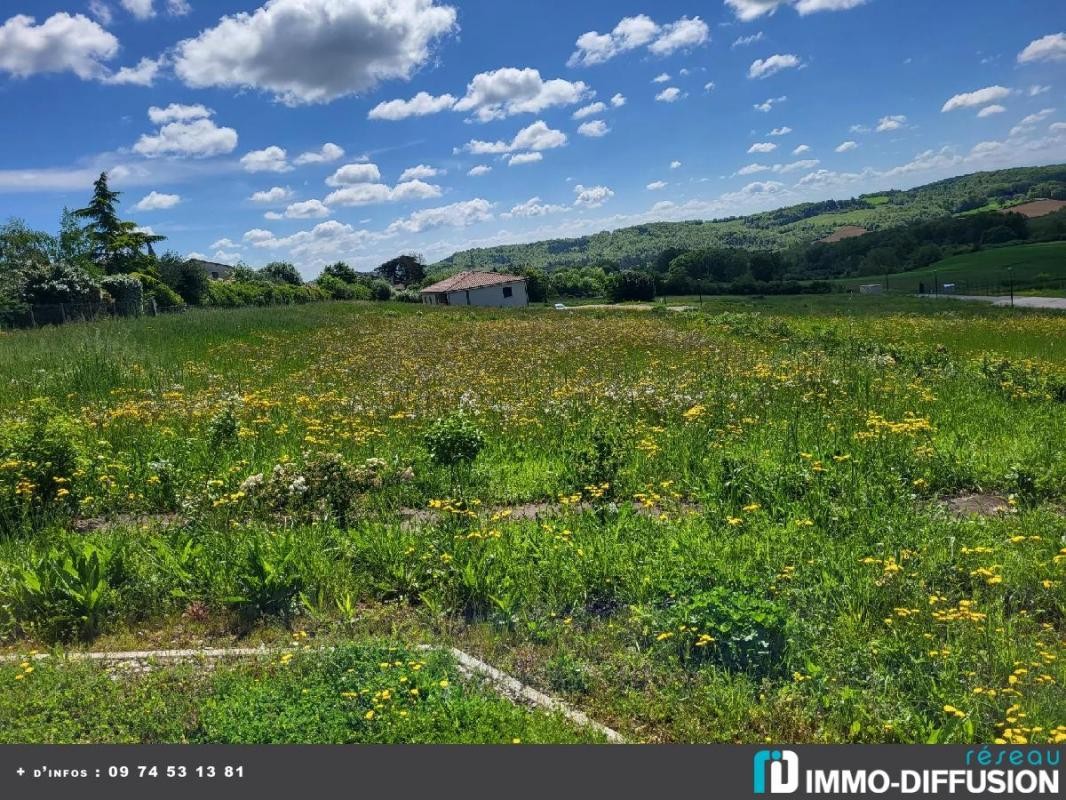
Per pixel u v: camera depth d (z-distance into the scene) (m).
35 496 7.06
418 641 4.82
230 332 25.27
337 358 19.69
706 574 5.29
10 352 16.70
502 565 5.62
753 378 13.19
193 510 6.75
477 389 13.50
